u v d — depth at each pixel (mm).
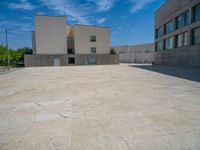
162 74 13664
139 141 2680
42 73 16703
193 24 20469
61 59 33188
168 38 28719
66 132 3037
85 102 5156
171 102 5023
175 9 25328
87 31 36531
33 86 8508
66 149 2465
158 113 4035
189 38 21516
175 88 7320
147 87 7656
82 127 3254
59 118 3773
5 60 38531
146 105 4734
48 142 2676
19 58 42938
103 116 3863
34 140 2746
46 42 33219
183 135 2871
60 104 4969
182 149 2439
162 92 6504
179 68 20344
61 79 11328
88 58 35656
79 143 2635
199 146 2518
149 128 3172
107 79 10883
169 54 28047
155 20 34719
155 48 35188
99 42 37688
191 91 6648
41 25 32719
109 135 2898
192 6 20578
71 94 6379
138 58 54312
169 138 2771
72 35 37438
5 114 4098
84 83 9258
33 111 4320
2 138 2834
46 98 5785
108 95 6086
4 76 14336
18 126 3340
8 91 7203
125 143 2621
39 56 31422
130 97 5730
